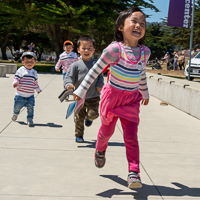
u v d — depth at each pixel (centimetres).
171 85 884
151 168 373
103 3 2117
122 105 306
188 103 757
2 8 2086
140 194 299
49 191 298
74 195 292
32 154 410
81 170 358
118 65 296
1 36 4484
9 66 1756
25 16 2159
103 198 288
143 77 332
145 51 306
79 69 459
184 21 1520
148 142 491
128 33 297
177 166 384
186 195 299
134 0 2272
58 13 1986
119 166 375
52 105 798
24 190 298
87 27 2214
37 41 5203
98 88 450
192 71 1675
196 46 4412
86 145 461
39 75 1706
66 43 877
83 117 471
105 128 318
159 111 784
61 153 419
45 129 552
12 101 818
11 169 353
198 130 586
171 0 1501
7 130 533
